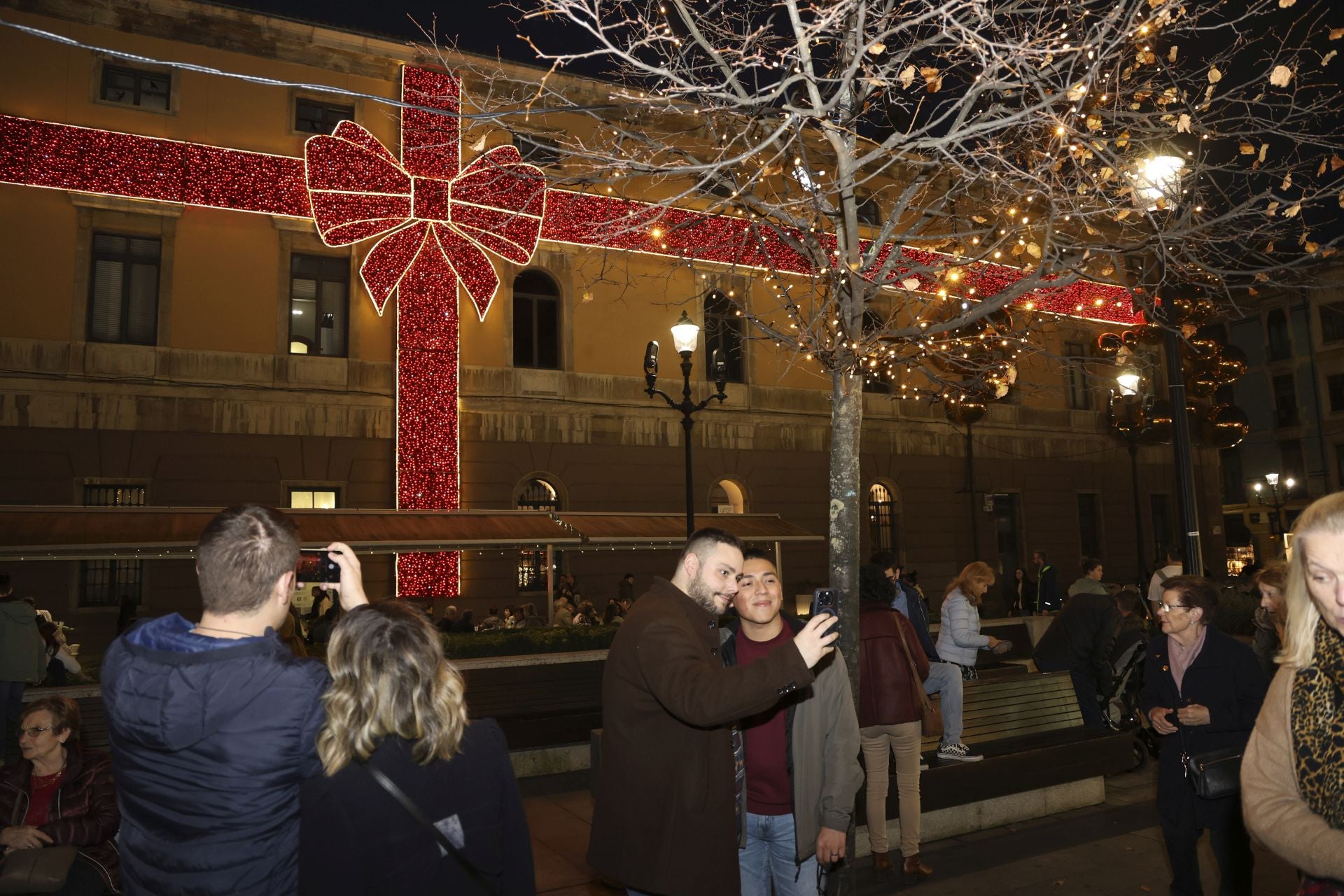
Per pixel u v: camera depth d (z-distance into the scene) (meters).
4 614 8.65
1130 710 9.66
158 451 19.33
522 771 9.45
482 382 22.27
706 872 3.23
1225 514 47.06
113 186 19.17
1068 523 31.25
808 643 3.08
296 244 21.00
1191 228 6.59
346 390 21.06
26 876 3.71
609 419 23.66
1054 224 7.20
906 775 6.18
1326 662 2.13
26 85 18.77
